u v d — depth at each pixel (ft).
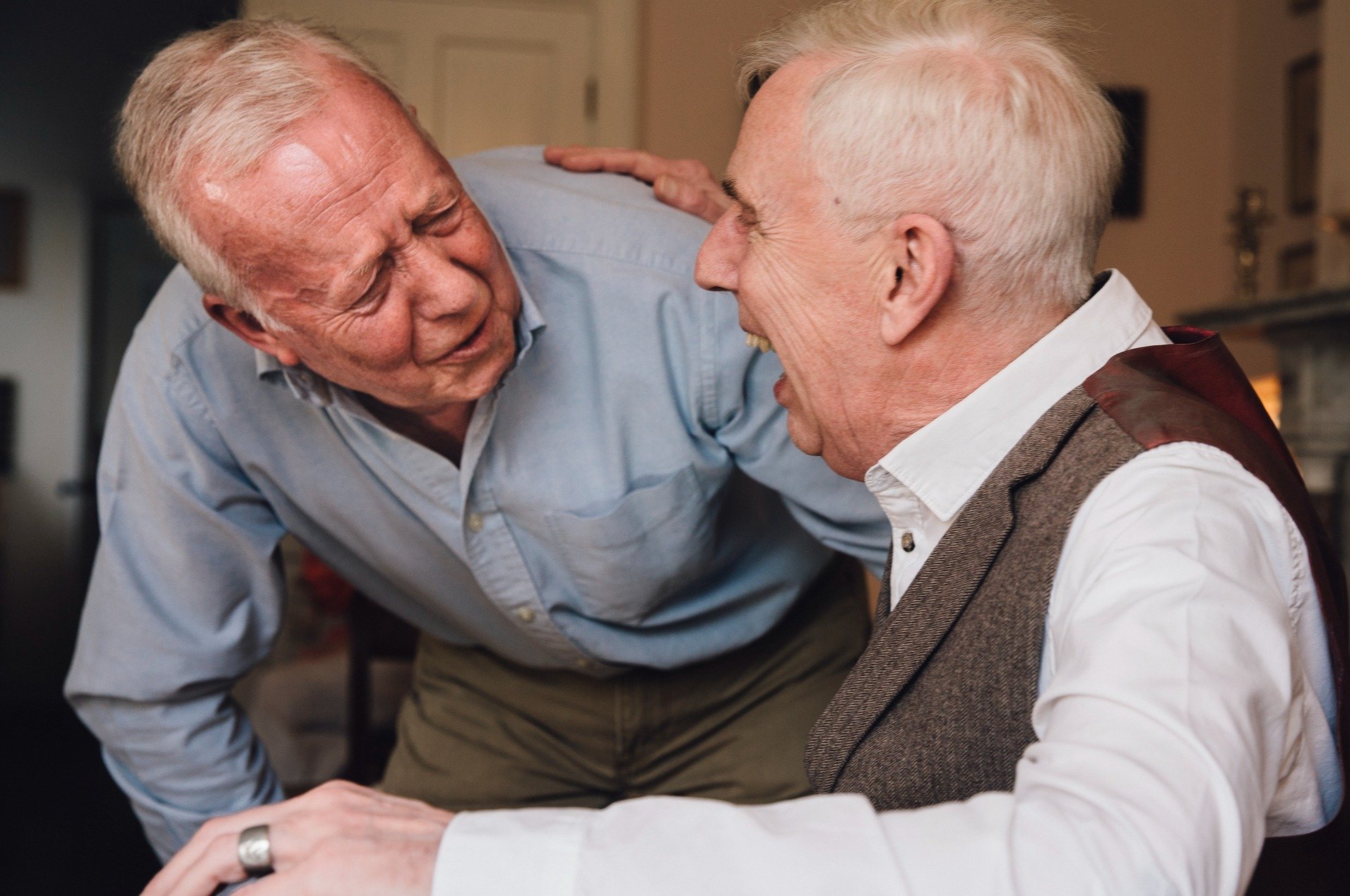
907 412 2.90
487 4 13.75
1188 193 15.76
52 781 15.87
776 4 14.07
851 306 2.80
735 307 4.16
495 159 4.84
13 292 20.97
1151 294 15.75
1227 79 15.78
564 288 4.25
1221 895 1.89
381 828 2.32
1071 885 1.82
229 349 4.25
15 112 20.92
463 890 2.03
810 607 5.21
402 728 5.65
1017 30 2.72
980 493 2.74
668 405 4.23
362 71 3.29
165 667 4.63
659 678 5.03
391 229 3.18
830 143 2.71
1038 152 2.61
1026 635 2.55
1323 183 13.28
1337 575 2.69
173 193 3.25
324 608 9.38
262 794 5.01
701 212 4.53
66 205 21.17
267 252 3.21
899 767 2.84
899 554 3.17
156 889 2.44
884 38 2.74
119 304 21.47
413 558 4.66
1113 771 1.92
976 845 1.90
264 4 12.85
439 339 3.41
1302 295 11.45
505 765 5.28
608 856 2.00
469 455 4.12
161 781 4.85
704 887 1.93
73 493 20.84
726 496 4.62
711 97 14.08
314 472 4.45
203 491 4.46
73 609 20.94
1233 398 2.93
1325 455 11.99
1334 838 2.65
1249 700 2.02
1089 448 2.58
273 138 3.12
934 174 2.63
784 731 5.10
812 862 1.92
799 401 3.12
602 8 13.84
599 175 4.69
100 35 21.09
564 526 4.30
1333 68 13.14
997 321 2.76
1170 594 2.11
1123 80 15.62
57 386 21.08
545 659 5.02
